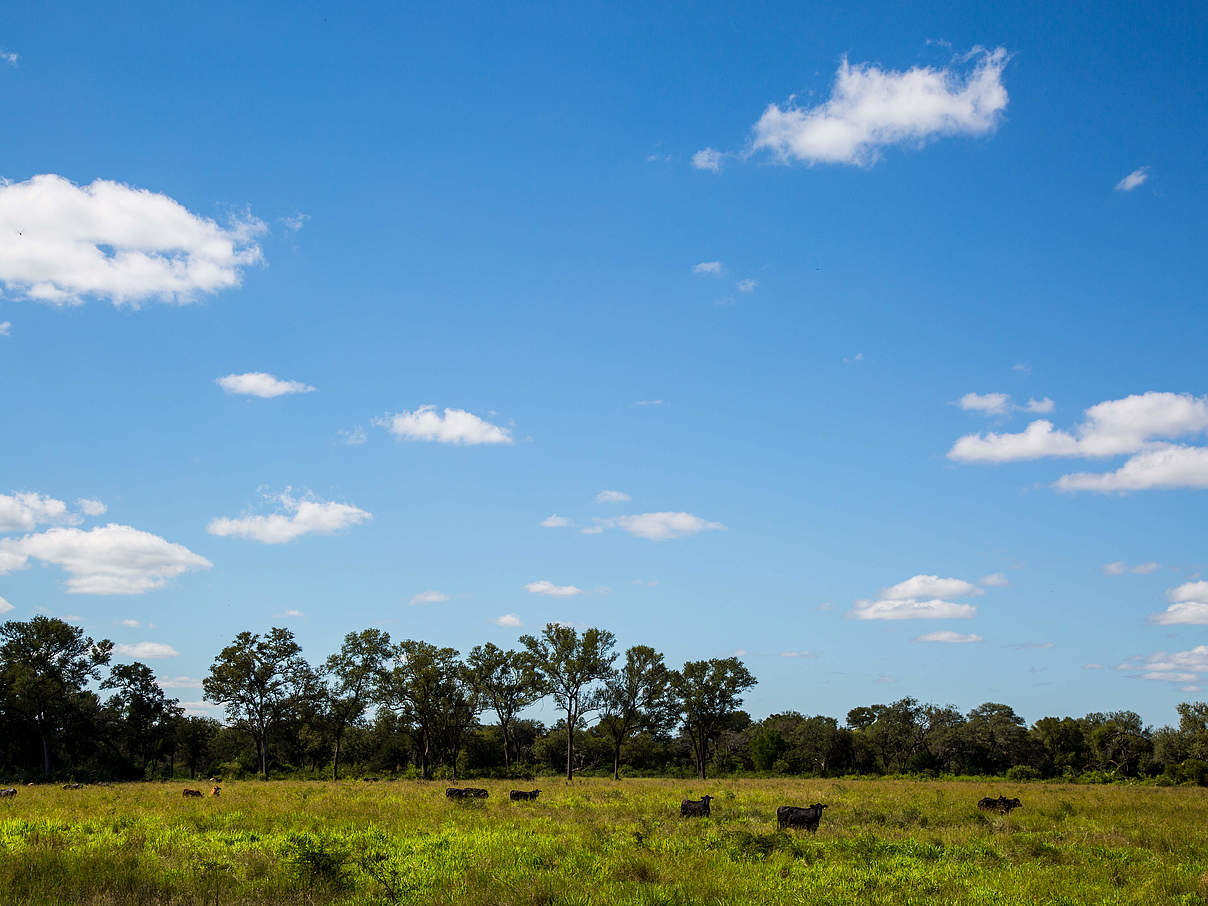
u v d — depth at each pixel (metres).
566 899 13.50
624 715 70.38
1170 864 18.67
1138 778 76.88
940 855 19.48
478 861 17.19
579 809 30.11
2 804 33.88
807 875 16.66
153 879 15.13
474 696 76.50
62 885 14.41
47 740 75.69
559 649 63.72
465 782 62.59
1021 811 30.77
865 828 24.83
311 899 13.83
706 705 78.56
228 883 15.06
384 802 33.19
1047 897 14.91
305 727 84.31
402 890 14.42
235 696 75.88
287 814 27.11
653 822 25.25
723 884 15.12
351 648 77.00
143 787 52.31
